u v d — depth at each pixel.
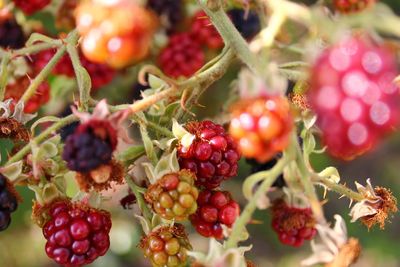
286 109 0.21
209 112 0.32
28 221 0.39
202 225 0.24
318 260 0.23
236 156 0.24
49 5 0.30
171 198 0.24
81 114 0.22
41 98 0.29
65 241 0.24
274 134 0.21
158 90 0.25
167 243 0.24
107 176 0.23
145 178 0.25
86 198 0.24
